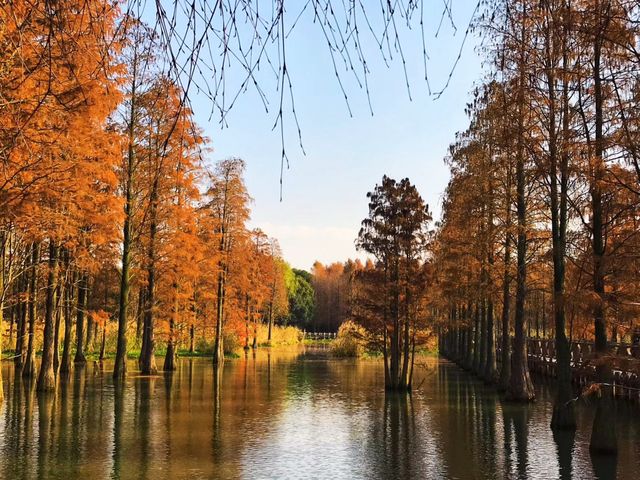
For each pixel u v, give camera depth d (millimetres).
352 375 33062
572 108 14203
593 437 13539
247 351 57312
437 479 11227
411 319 26219
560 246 15359
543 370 32875
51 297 22641
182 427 16297
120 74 13086
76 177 12695
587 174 12195
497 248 25859
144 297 31891
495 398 23719
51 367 22641
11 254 18453
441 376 34688
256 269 54000
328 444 14422
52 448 13336
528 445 14422
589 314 12109
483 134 23344
